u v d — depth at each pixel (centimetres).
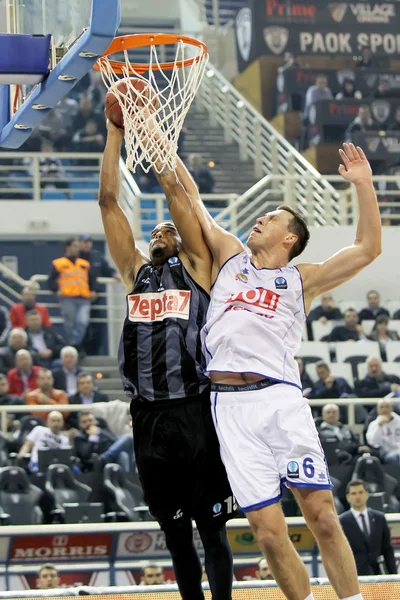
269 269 647
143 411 650
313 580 812
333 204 2508
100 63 669
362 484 1220
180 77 679
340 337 2109
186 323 647
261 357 618
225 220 2542
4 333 1984
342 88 3031
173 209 666
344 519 1222
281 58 3194
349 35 3234
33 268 2477
